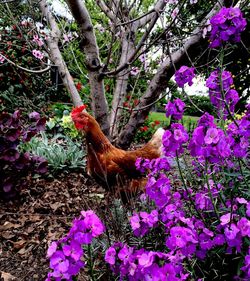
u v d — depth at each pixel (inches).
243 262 62.1
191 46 139.6
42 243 114.1
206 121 61.4
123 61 173.2
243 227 57.1
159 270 47.2
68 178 173.5
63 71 173.2
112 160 118.0
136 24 169.6
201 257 64.1
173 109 66.1
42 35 181.3
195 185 94.1
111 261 58.1
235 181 70.1
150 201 92.8
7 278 96.1
